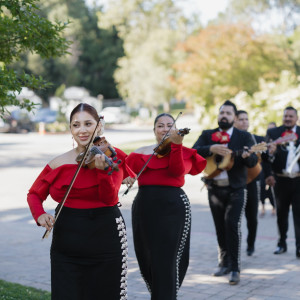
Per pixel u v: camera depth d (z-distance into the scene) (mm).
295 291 5477
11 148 26188
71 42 5258
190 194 13000
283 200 7211
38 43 4961
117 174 3564
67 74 59375
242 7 37281
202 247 7746
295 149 7082
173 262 4309
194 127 37750
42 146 27172
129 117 57062
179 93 31734
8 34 4914
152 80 50312
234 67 29609
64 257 3420
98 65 64125
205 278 6086
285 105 19469
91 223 3379
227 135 6223
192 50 31344
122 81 55062
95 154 3311
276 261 6840
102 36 64062
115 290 3436
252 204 7141
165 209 4359
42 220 3371
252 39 29594
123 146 24609
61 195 3471
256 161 6043
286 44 33438
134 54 54062
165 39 50656
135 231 4516
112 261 3410
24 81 4988
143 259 4527
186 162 4617
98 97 62125
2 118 5070
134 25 62969
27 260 7051
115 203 3480
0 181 15578
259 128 20000
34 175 16906
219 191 6117
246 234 8602
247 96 20969
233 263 5859
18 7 4891
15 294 5250
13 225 9523
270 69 29750
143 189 4477
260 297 5293
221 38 29656
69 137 35000
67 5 61750
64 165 3480
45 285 5898
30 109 5125
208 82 29812
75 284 3398
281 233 7324
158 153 4453
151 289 4484
